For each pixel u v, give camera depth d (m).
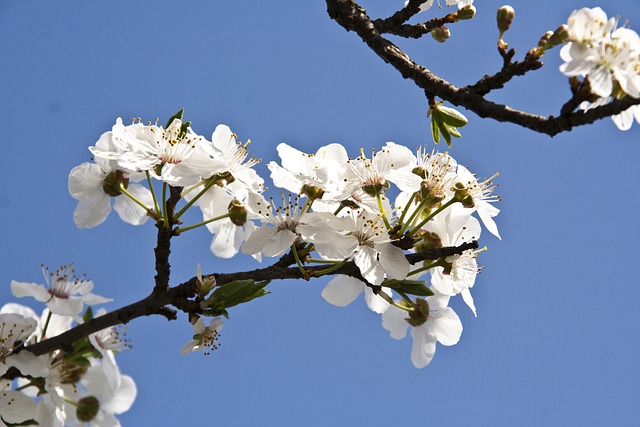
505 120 5.02
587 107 4.79
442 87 5.34
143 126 5.45
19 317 5.39
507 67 5.15
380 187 5.34
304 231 5.23
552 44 4.97
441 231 5.63
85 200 5.79
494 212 5.72
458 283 5.68
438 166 5.56
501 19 5.22
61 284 5.83
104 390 6.06
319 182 5.33
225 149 5.69
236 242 5.87
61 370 5.69
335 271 5.32
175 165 5.30
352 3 5.84
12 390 5.40
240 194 5.77
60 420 5.83
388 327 6.35
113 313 5.20
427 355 6.16
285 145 5.61
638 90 4.50
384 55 5.67
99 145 5.54
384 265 5.18
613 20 4.62
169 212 5.22
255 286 5.17
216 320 5.43
